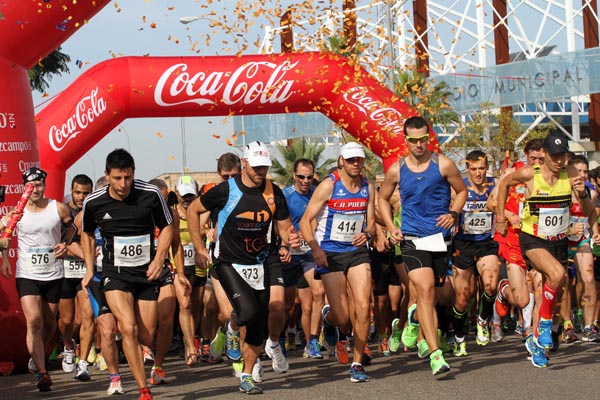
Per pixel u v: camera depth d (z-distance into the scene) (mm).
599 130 47906
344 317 8805
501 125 43281
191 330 10664
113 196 7609
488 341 10938
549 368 8500
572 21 51031
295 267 11039
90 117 14297
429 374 8531
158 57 14812
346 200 8562
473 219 10625
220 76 14648
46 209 9516
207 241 11625
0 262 11234
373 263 10930
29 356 11516
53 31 12133
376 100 15273
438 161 8289
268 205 7734
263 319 7855
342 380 8508
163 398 7938
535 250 8594
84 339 10133
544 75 39312
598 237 9555
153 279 7688
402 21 47406
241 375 8055
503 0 50875
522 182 8750
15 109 11805
